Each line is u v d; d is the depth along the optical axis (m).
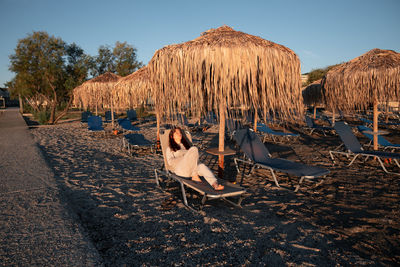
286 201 3.64
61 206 3.43
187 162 3.58
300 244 2.57
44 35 13.96
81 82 14.85
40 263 2.24
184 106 3.77
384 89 5.30
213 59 3.30
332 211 3.30
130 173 5.03
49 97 15.91
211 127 12.54
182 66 3.50
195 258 2.36
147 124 14.22
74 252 2.41
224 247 2.53
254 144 5.02
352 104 5.85
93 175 4.89
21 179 4.54
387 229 2.83
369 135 6.65
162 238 2.70
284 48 3.67
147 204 3.56
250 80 3.41
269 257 2.36
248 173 5.05
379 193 3.88
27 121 17.89
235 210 3.37
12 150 7.00
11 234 2.71
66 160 6.08
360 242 2.59
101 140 8.91
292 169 4.04
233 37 3.51
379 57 5.54
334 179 4.57
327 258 2.34
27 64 13.75
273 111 3.72
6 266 2.19
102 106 10.48
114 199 3.74
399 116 13.63
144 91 7.55
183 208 3.43
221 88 3.35
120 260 2.33
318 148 7.45
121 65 19.86
